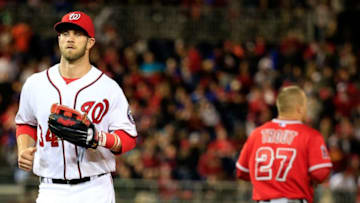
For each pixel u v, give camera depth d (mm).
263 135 20156
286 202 19438
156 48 69875
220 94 58625
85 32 16266
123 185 43125
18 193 46688
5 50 62469
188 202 42781
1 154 50750
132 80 60188
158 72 61656
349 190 42688
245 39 74125
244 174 20844
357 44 71375
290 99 20141
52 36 72500
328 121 53531
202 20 74188
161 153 47469
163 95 57281
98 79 16578
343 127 54625
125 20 73812
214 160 47188
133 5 74188
